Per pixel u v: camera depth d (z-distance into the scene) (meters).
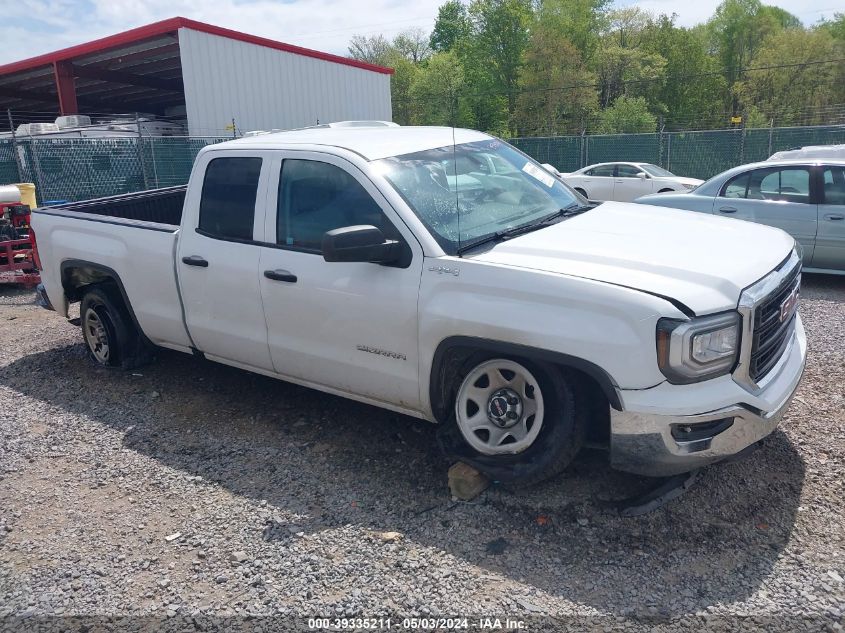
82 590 3.04
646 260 3.26
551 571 2.98
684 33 60.88
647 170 19.50
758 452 3.85
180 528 3.47
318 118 23.53
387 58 58.72
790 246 3.76
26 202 10.33
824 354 5.42
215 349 4.76
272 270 4.17
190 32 19.00
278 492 3.76
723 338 3.00
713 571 2.92
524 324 3.21
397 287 3.63
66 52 21.64
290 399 5.03
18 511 3.71
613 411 3.07
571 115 48.81
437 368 3.58
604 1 61.19
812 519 3.23
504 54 50.97
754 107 49.97
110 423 4.79
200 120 19.42
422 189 3.88
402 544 3.23
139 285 5.09
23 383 5.70
